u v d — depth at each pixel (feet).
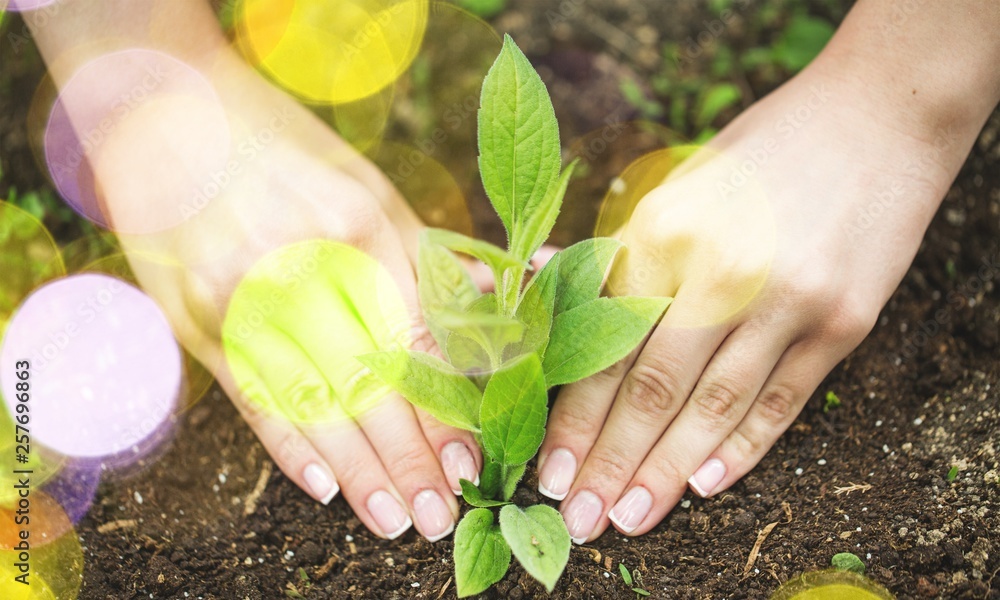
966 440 1.51
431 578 1.47
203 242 1.51
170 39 1.60
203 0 1.65
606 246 1.40
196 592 1.47
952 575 1.39
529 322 1.37
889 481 1.50
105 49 1.58
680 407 1.47
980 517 1.42
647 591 1.43
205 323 1.53
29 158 1.86
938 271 1.68
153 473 1.60
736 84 2.01
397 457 1.49
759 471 1.54
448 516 1.49
